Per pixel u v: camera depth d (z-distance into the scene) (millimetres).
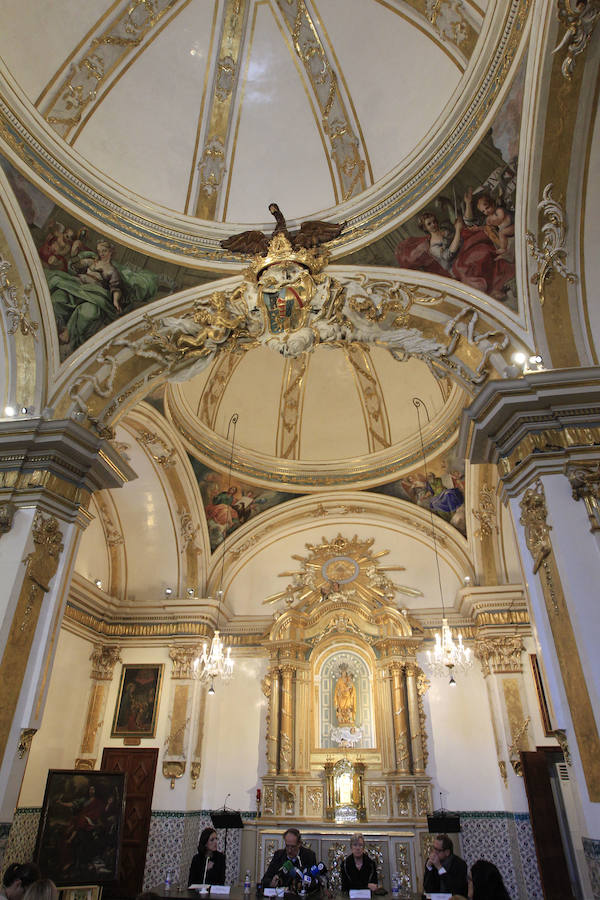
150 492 13297
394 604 13438
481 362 7715
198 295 9062
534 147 6969
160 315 8961
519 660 12094
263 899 6859
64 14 7742
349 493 14523
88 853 7039
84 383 8375
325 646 13508
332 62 8734
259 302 8859
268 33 8727
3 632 6684
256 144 9422
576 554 6098
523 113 6938
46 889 4777
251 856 11492
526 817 10906
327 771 11961
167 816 11609
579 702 5629
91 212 8398
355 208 8766
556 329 7312
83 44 8055
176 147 9172
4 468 7660
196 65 8844
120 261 8766
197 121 9164
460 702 12500
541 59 6430
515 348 7449
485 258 7895
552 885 10250
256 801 12227
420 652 13102
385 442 14367
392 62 8336
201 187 9367
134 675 13125
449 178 7828
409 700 12477
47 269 8266
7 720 6523
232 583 14484
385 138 8758
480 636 12469
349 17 8281
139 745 12422
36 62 7777
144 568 14016
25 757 6613
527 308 7441
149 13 8250
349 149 9094
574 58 6316
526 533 6703
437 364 8453
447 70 7844
